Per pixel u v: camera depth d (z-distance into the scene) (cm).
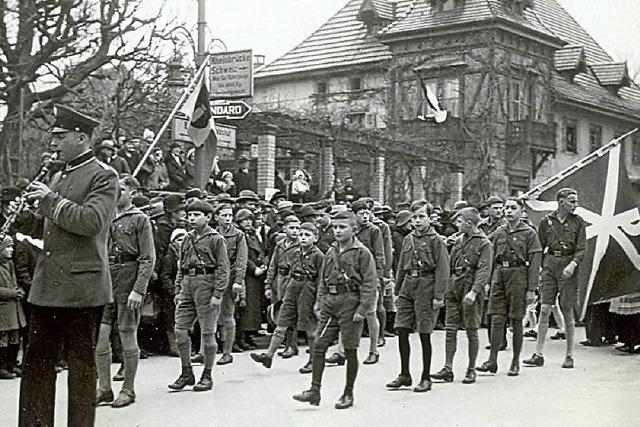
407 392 1173
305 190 2570
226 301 1395
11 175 2423
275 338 1279
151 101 2733
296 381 1243
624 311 1602
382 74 4900
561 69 5422
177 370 1319
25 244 1234
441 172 3922
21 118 2452
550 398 1134
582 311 1628
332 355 1423
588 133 5522
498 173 4594
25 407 795
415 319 1202
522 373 1359
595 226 1647
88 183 802
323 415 1008
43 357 799
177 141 2091
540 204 1714
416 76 4731
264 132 2752
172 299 1458
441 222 2019
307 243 1303
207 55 1892
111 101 2734
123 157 1928
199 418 980
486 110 4541
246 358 1469
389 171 3628
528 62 4856
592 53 6078
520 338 1344
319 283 1191
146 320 1431
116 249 1041
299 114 4591
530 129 4753
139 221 1038
